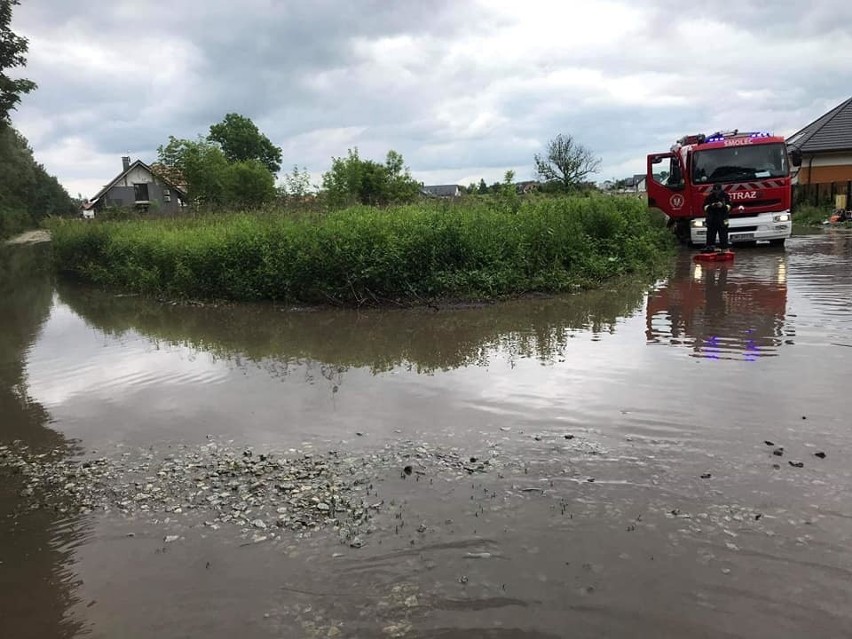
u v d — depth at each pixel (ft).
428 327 31.53
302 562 11.25
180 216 86.12
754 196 54.03
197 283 47.55
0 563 12.03
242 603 10.22
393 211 52.29
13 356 31.30
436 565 10.80
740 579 9.95
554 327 29.32
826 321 26.81
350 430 17.60
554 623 9.21
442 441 16.30
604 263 42.86
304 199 80.84
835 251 53.16
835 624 8.91
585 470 13.99
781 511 11.80
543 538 11.39
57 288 64.18
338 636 9.26
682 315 29.81
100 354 30.42
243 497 14.03
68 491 15.11
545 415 17.58
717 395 18.20
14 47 78.64
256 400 21.11
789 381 19.11
